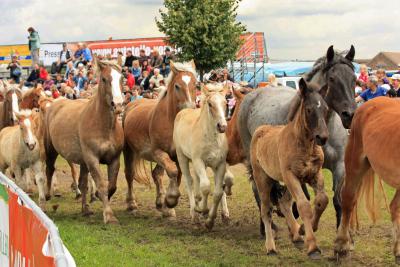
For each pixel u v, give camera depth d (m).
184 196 13.43
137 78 20.97
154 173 11.73
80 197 13.38
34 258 4.77
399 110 7.15
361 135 7.57
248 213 11.40
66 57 25.14
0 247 6.83
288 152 7.32
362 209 10.82
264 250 8.60
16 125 13.72
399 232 7.52
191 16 23.17
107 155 10.91
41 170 11.88
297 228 8.11
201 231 9.96
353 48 8.35
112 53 30.05
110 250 8.52
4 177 7.04
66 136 11.47
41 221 4.57
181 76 10.77
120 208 12.37
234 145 10.41
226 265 7.81
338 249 7.94
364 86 15.22
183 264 7.87
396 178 6.82
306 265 7.79
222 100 9.23
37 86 15.76
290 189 7.35
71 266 3.79
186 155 10.10
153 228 10.28
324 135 6.85
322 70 8.37
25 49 32.69
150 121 11.19
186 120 10.20
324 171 15.83
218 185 9.71
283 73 25.25
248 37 27.36
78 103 12.18
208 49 23.31
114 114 10.67
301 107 7.18
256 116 9.54
